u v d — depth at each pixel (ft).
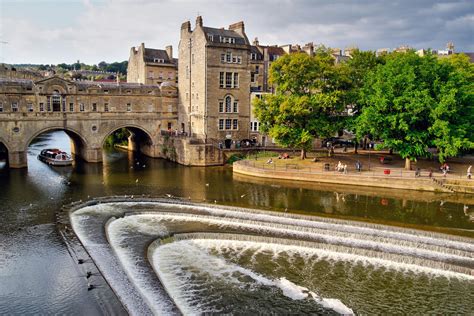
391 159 216.13
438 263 97.71
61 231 109.29
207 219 127.03
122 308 72.90
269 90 305.12
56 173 200.03
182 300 83.10
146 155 271.08
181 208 137.69
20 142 209.05
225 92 249.96
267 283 90.94
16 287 80.23
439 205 149.38
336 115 213.25
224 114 251.60
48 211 130.62
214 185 178.91
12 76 282.15
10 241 102.47
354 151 245.45
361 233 117.60
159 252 104.68
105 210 133.59
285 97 201.26
